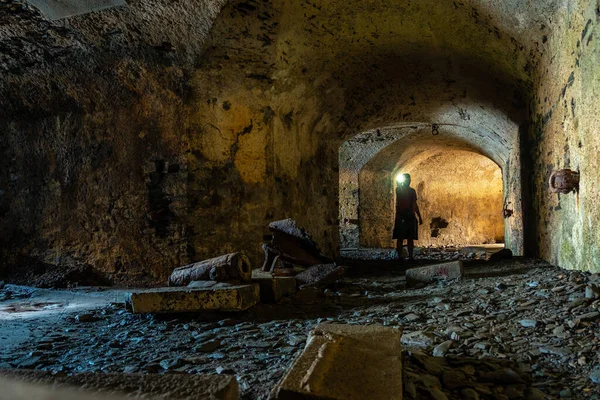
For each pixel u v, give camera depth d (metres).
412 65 8.09
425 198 18.25
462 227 19.19
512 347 2.87
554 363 2.58
